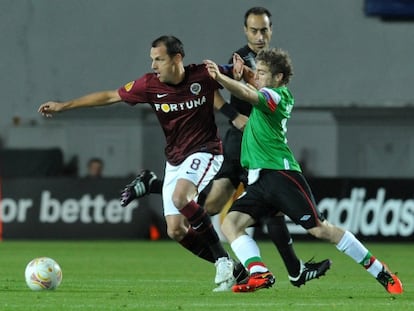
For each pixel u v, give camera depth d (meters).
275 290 36.50
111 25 89.44
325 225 33.22
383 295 34.78
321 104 88.81
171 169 37.09
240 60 35.06
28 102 88.12
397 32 89.50
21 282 39.97
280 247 35.41
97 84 89.06
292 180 33.03
